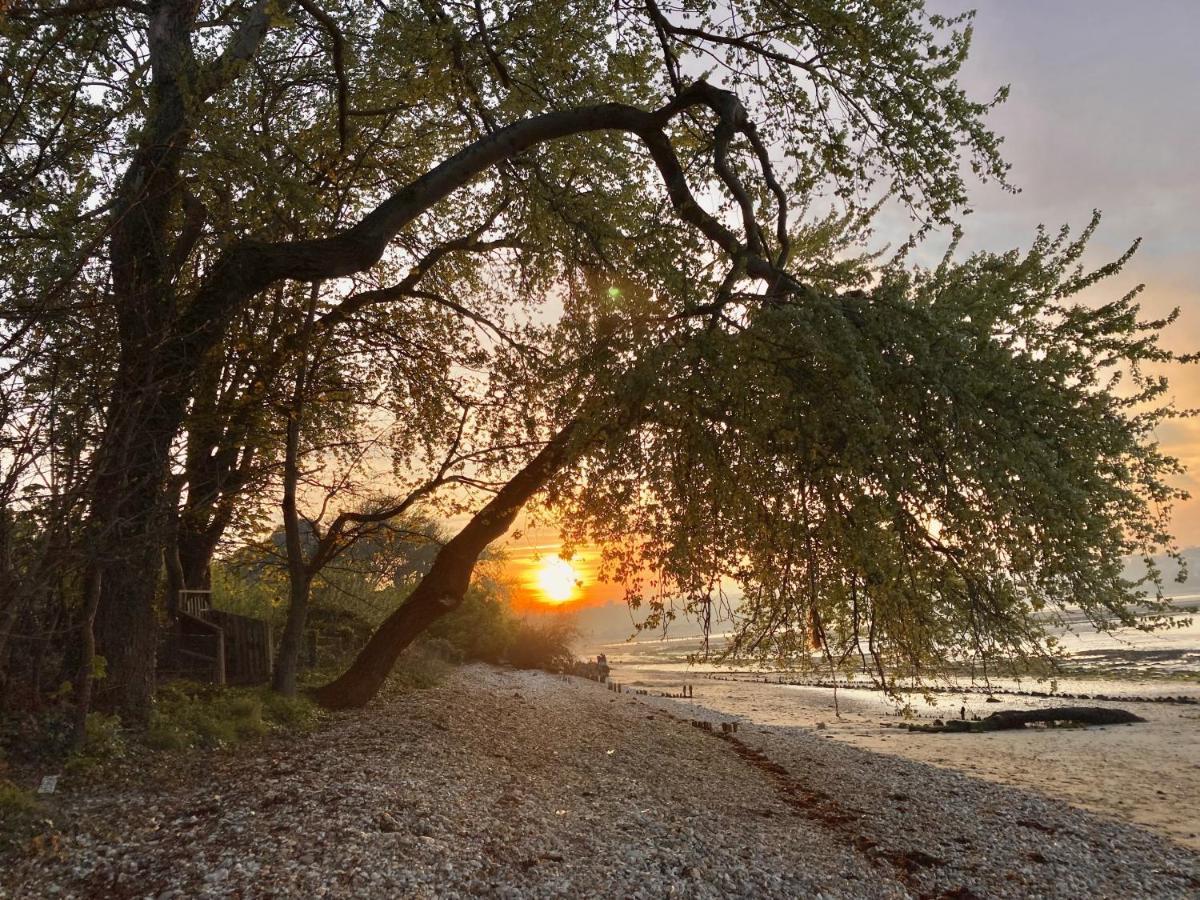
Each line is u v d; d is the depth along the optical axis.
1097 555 6.88
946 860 7.61
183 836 5.88
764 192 10.42
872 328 7.05
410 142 12.80
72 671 8.46
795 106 10.23
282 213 9.38
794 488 7.42
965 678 39.59
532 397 10.85
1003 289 8.06
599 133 11.40
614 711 17.95
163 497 8.27
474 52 10.02
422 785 7.59
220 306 8.84
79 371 6.52
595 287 10.46
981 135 8.83
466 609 28.11
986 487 6.57
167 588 12.05
